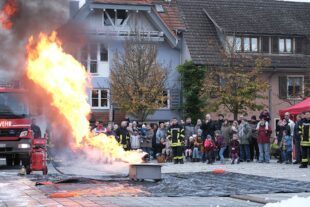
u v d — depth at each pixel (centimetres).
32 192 1232
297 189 1287
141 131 2708
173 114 3828
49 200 1090
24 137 2047
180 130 2409
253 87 3578
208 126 2564
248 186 1353
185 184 1397
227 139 2442
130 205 1016
